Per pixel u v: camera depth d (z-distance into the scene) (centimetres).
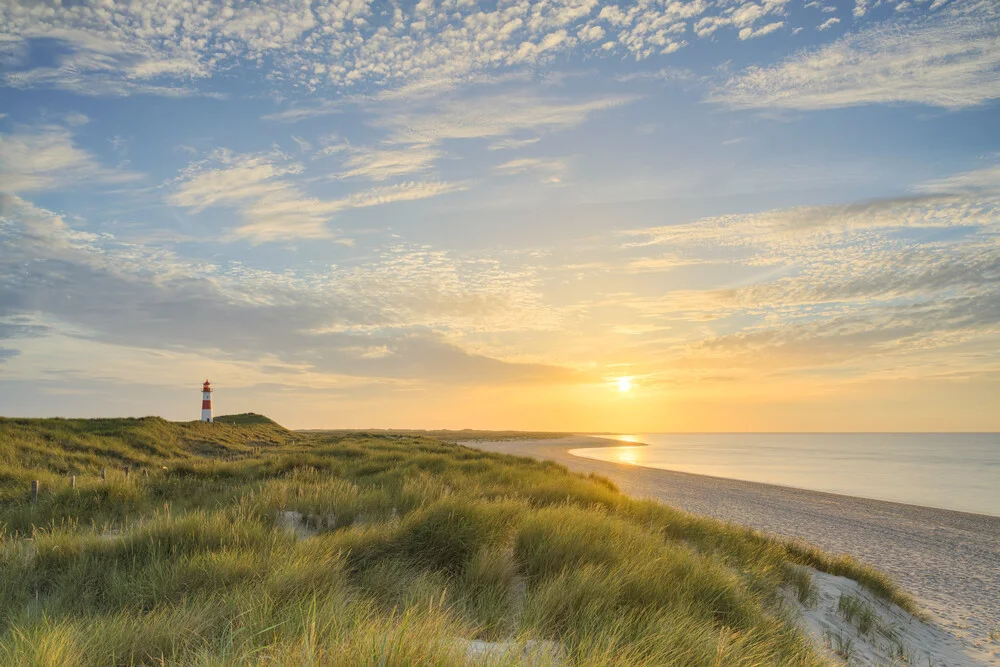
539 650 397
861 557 1723
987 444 16125
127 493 1246
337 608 458
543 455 7281
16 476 1534
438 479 1598
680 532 1226
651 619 527
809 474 5159
